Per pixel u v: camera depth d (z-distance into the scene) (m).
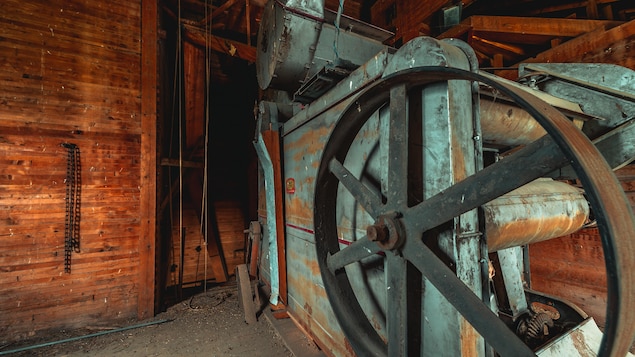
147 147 3.31
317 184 1.61
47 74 2.88
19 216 2.76
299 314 2.49
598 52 2.54
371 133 1.52
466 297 0.91
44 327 2.83
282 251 2.76
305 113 2.26
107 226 3.11
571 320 2.05
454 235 1.06
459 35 3.24
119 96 3.19
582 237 2.94
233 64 5.13
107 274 3.10
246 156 5.16
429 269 1.02
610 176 0.69
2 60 2.71
